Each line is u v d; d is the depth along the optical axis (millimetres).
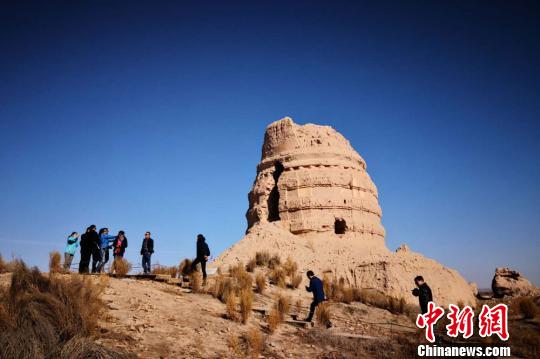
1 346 7852
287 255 26969
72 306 9836
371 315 19125
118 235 19422
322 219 31828
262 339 11859
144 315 12023
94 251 17656
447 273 27672
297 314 16516
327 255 27719
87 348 8383
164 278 17609
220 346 11016
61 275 13570
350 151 36281
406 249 33906
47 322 8797
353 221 32406
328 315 15430
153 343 10203
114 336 9930
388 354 12680
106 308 11477
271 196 35094
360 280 24703
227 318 13477
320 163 33875
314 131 36469
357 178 34469
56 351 8234
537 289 35000
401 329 16938
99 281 14508
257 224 32312
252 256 26531
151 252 19750
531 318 19641
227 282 16797
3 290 10102
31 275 10352
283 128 36531
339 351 12453
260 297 18125
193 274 17141
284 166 34531
